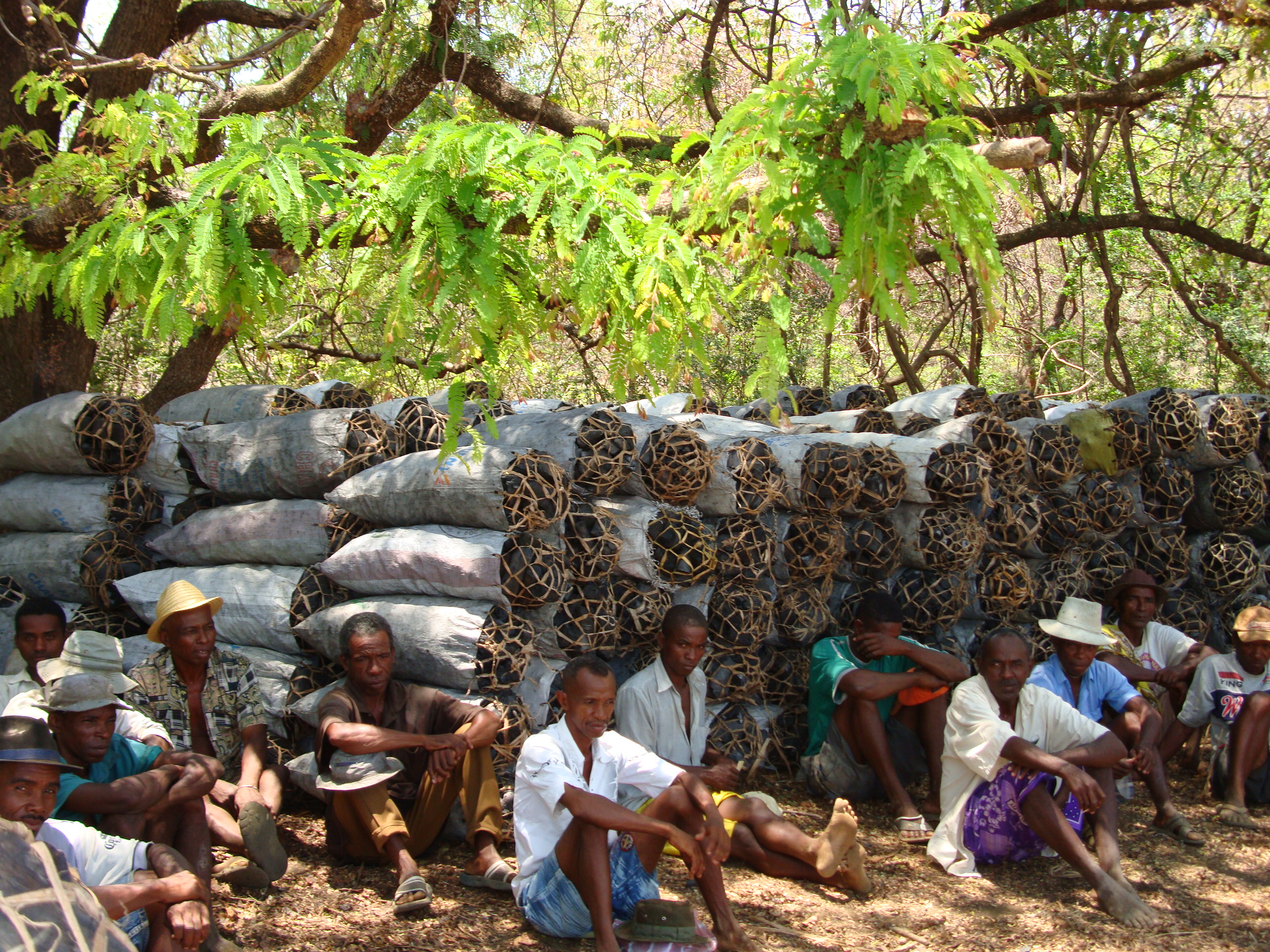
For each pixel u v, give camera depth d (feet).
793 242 10.87
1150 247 34.83
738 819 13.08
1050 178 31.99
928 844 13.80
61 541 15.49
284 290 12.80
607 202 10.49
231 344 26.91
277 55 26.66
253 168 10.27
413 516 14.14
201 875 10.75
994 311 9.98
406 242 10.37
